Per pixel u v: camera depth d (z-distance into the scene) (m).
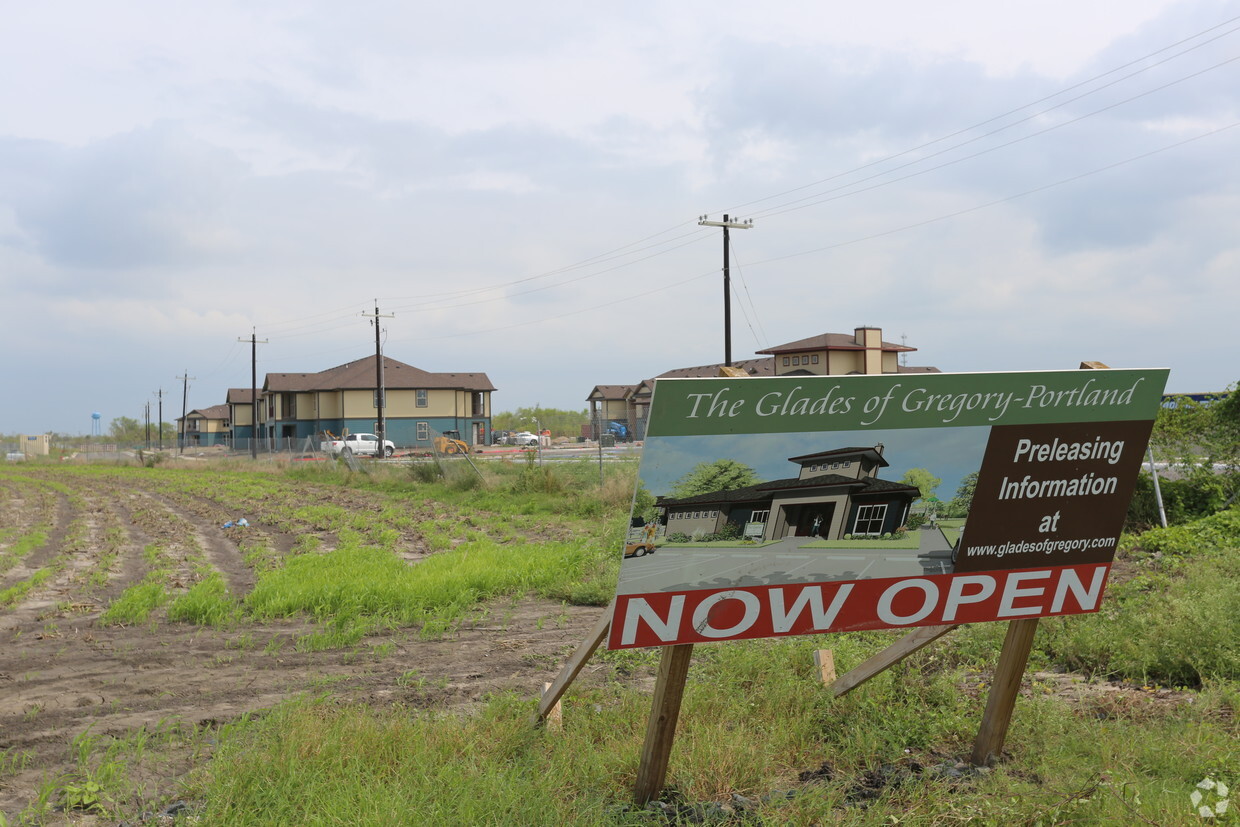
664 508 4.25
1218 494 14.28
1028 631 4.98
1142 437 4.95
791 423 4.38
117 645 8.70
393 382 73.44
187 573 13.62
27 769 5.39
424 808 4.25
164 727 6.03
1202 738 4.95
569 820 4.23
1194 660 6.49
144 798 4.89
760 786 4.77
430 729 5.38
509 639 8.73
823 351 62.28
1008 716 5.04
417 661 7.89
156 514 22.72
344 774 4.68
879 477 4.55
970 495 4.68
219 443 116.12
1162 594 8.53
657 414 4.19
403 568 12.62
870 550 4.56
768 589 4.41
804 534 4.46
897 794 4.54
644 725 5.55
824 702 5.81
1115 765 4.65
